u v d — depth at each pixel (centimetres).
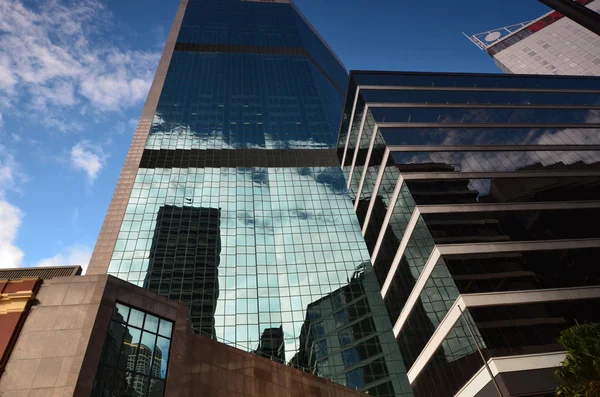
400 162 5362
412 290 4759
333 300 7112
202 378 2875
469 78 6800
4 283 2422
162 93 11944
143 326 2553
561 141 5619
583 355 2275
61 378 2023
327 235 8375
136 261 7325
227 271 7400
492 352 3422
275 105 12181
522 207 4738
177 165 9625
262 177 9731
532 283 3941
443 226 4556
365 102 6319
